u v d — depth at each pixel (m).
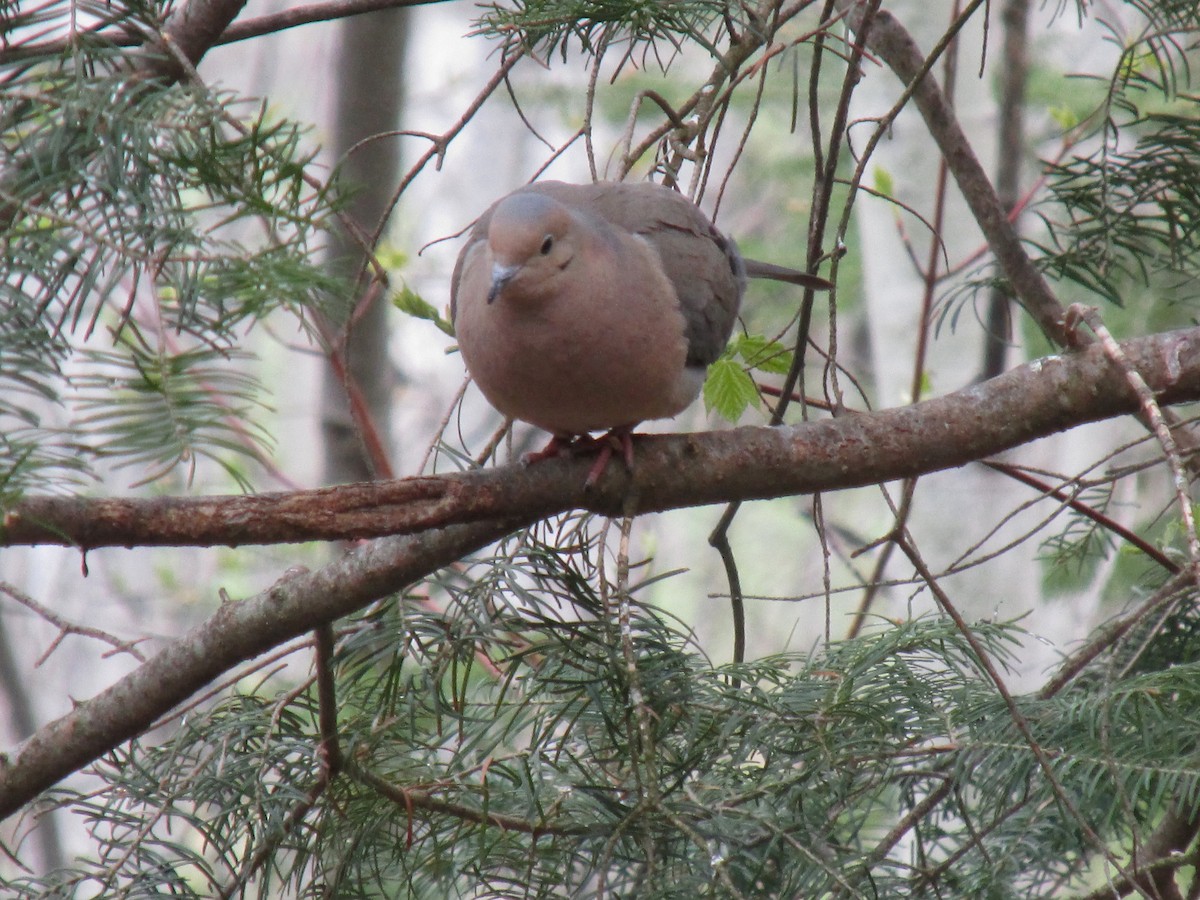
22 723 19.84
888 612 13.66
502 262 6.57
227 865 6.02
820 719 5.80
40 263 4.28
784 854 5.62
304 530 5.85
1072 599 12.91
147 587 22.47
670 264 7.37
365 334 13.86
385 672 6.20
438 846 5.99
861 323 22.80
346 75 13.73
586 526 6.99
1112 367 6.46
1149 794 5.30
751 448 6.57
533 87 21.72
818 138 7.32
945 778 5.93
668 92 21.00
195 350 4.34
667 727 5.89
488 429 24.59
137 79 4.69
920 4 13.03
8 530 5.39
